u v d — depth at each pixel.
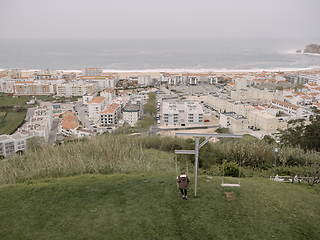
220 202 29.02
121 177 37.31
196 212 27.02
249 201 29.44
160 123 163.62
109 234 23.72
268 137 81.50
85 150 57.34
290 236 23.80
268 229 24.67
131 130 127.88
